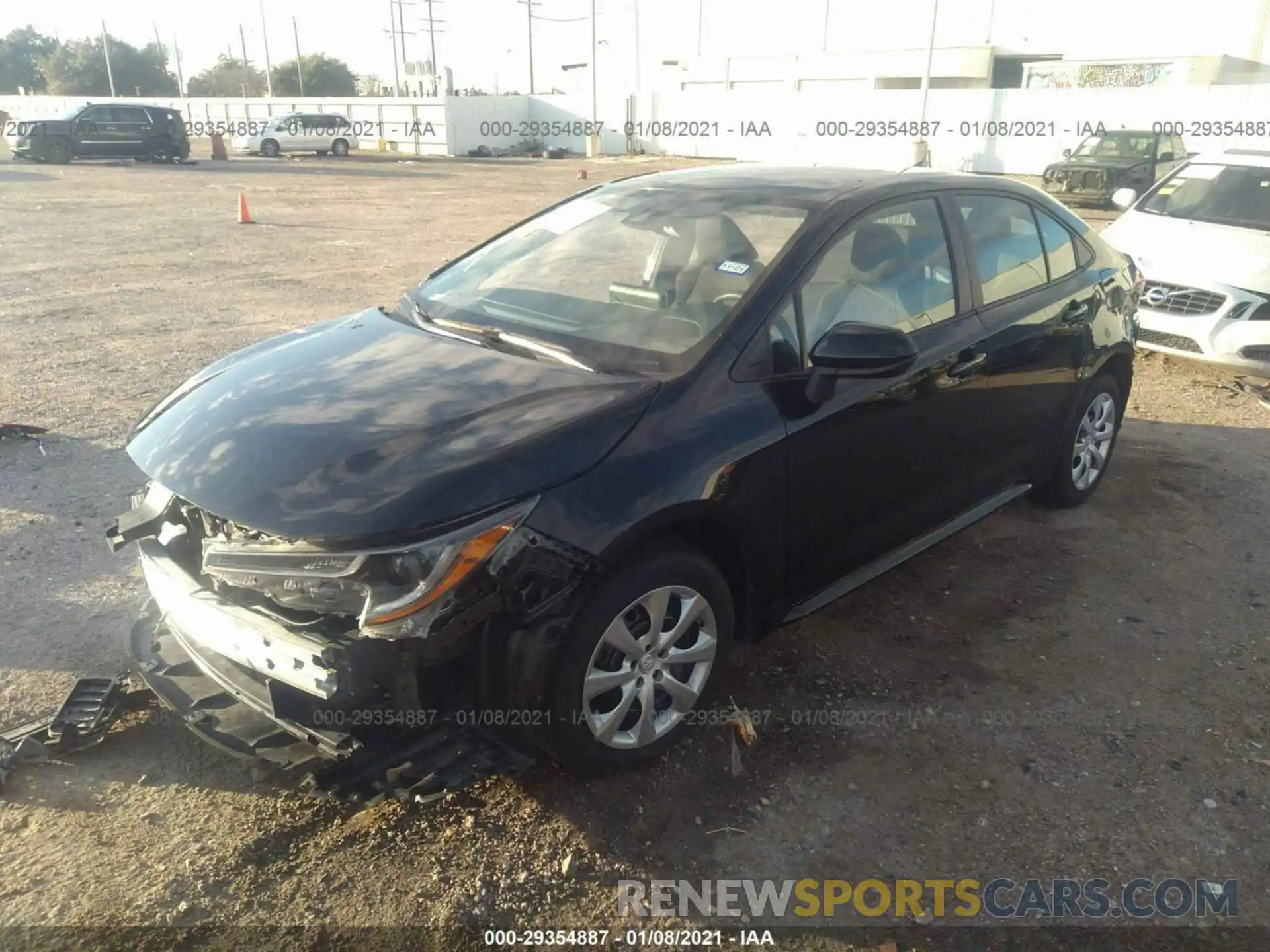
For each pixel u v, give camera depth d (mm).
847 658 3744
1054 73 36656
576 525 2650
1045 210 4684
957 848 2836
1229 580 4422
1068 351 4570
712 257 3527
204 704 2875
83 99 55875
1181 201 8531
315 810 2883
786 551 3318
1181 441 6258
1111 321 4891
